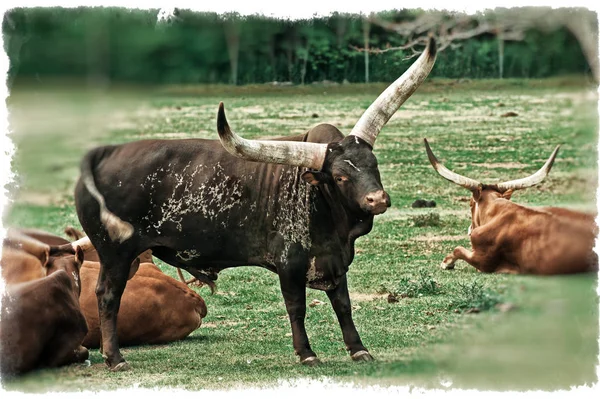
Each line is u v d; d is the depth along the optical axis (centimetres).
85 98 3031
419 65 1080
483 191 1588
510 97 4156
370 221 1053
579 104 3738
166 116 3522
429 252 1709
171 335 1217
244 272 1622
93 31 3102
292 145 1034
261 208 1077
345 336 1095
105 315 1110
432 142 3038
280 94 4375
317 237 1062
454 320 1232
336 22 4638
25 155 2602
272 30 4588
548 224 1467
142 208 1104
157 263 1711
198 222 1093
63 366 1077
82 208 1116
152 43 3538
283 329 1275
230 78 4416
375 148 2945
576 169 2516
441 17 3681
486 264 1525
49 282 1053
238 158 1092
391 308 1337
